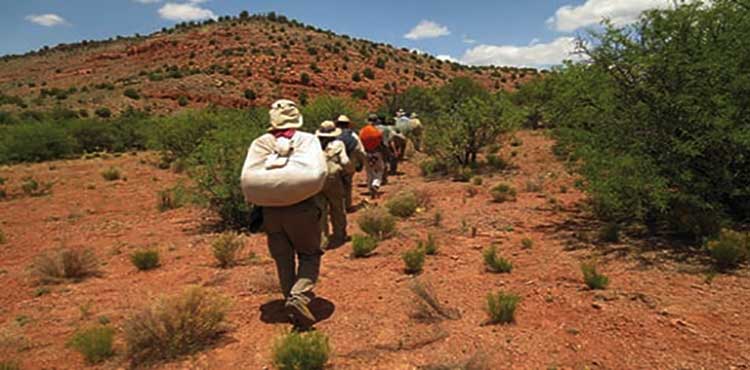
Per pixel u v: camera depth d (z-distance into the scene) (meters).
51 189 15.00
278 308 4.85
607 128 7.05
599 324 4.04
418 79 114.19
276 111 4.48
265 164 4.24
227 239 6.59
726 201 6.74
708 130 6.12
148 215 10.57
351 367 3.56
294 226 4.32
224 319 4.53
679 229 6.38
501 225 7.72
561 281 5.09
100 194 13.77
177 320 4.02
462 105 14.40
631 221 7.30
